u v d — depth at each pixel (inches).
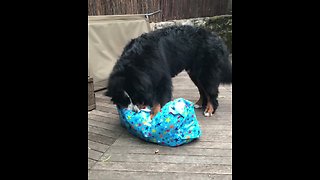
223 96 144.9
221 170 79.1
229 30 249.6
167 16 215.0
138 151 90.6
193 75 123.4
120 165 82.8
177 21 221.6
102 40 147.6
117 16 157.3
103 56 148.6
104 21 150.4
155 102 104.9
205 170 79.4
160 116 91.3
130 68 99.9
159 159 85.7
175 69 116.1
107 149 92.2
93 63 143.8
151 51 105.2
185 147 92.4
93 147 93.4
